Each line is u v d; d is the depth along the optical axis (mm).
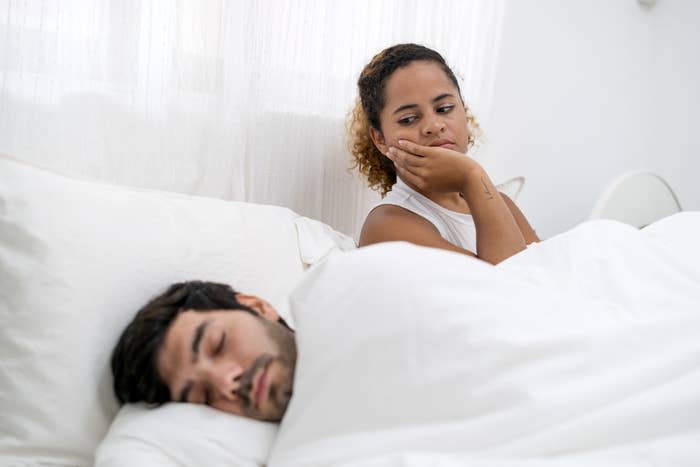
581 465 467
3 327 743
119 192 903
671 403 511
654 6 2045
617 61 1992
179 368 671
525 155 1826
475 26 1577
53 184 840
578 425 500
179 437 636
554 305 622
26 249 772
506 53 1701
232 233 964
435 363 558
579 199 2002
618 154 2070
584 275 760
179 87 1127
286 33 1241
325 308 639
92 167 1057
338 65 1345
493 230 1039
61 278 766
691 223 959
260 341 690
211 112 1162
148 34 1084
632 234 847
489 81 1628
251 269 948
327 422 583
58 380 731
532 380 527
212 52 1152
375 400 568
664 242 889
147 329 700
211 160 1171
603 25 1925
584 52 1901
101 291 787
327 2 1288
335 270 669
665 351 574
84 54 1032
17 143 988
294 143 1295
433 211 1227
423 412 550
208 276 894
